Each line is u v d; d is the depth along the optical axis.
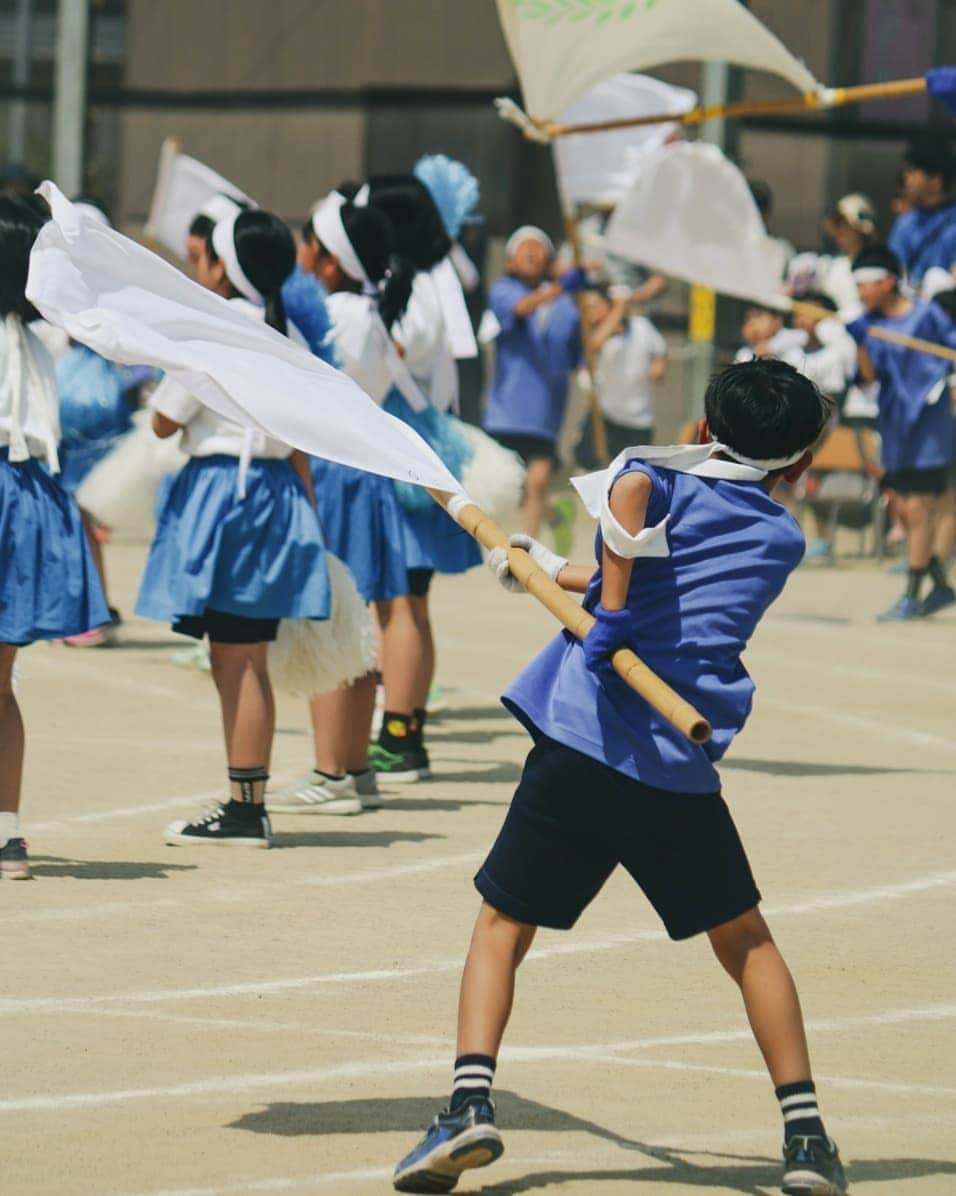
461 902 18.23
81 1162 11.77
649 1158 12.23
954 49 60.78
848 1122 12.93
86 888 18.33
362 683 22.11
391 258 23.09
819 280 50.16
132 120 65.94
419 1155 11.47
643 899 18.86
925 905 18.64
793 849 20.80
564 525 45.41
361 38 63.19
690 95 37.97
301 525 19.92
